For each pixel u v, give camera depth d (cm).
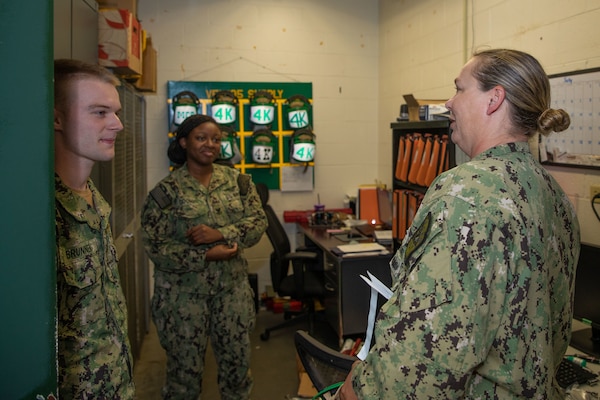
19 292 74
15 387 74
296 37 415
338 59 425
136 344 307
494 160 90
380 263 290
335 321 303
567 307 99
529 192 87
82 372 109
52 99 73
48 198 73
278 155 418
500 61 95
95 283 113
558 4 220
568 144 211
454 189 86
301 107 403
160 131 398
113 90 116
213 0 398
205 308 218
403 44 386
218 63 402
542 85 95
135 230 308
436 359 79
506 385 83
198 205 219
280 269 340
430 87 346
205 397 273
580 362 157
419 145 267
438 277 81
